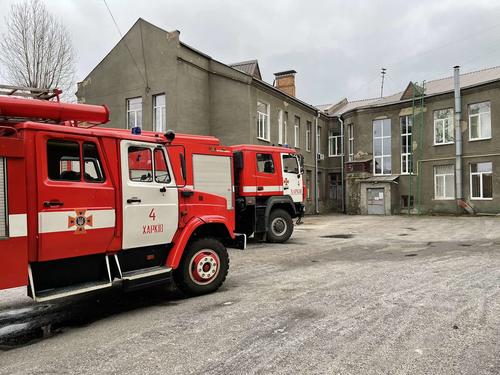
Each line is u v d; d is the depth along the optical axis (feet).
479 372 11.89
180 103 61.00
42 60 61.93
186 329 16.10
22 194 14.75
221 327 16.17
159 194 19.57
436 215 83.76
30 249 15.20
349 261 30.66
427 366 12.29
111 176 17.76
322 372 11.98
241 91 65.92
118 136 18.11
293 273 26.43
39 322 18.11
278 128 79.82
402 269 26.99
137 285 18.33
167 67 61.41
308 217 86.12
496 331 15.14
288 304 19.10
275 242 41.93
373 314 17.30
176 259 19.88
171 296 21.63
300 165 44.37
